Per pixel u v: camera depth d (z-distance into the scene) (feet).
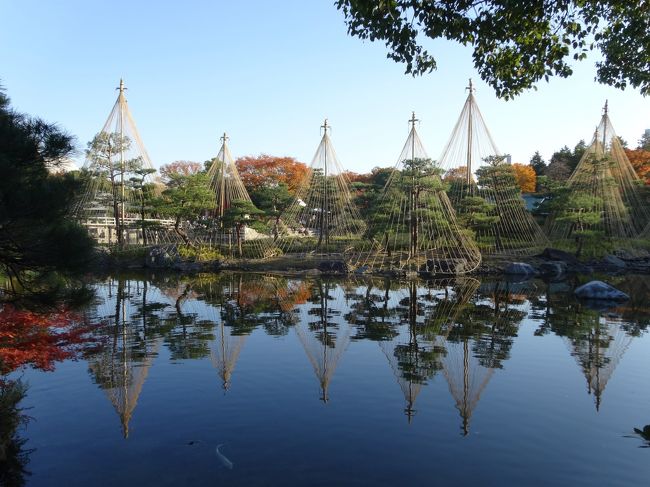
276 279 108.37
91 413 28.30
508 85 31.91
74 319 56.95
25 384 33.12
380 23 27.02
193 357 40.91
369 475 21.08
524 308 68.23
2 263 27.12
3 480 20.66
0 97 27.66
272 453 23.16
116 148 141.69
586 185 151.43
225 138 167.02
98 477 20.92
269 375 35.94
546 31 28.91
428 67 29.17
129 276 113.09
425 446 23.99
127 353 42.06
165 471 21.43
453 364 39.06
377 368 37.96
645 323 56.59
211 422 26.99
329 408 29.17
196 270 126.62
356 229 148.97
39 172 26.96
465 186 144.36
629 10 28.12
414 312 65.41
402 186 121.19
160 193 152.46
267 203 160.66
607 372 36.88
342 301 76.02
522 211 140.56
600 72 32.32
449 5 26.71
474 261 119.85
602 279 106.22
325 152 148.25
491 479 20.80
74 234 26.43
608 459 22.71
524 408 29.27
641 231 160.86
